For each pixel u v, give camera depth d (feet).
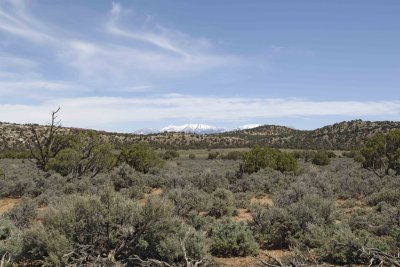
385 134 112.06
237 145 416.26
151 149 122.01
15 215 46.55
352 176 103.86
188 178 87.15
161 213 31.19
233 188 83.51
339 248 32.42
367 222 42.73
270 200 72.74
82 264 28.09
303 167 130.52
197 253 30.76
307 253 33.63
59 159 101.65
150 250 31.01
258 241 39.91
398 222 41.32
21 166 157.17
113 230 31.01
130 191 70.90
